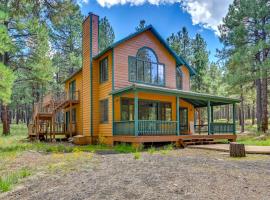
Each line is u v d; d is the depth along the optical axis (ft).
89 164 25.75
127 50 53.42
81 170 22.71
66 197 15.08
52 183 18.61
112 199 14.15
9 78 42.96
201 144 50.03
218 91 106.93
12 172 23.45
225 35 80.69
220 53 82.12
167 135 46.80
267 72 68.13
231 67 77.41
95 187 16.69
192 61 111.86
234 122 58.44
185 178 17.79
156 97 56.54
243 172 19.66
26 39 70.54
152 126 46.14
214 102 61.26
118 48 52.03
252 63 68.85
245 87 91.81
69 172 22.15
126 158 28.99
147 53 56.85
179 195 14.25
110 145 49.90
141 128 44.50
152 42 58.13
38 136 60.18
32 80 80.64
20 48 70.13
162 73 58.85
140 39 55.93
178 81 67.62
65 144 52.75
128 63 53.11
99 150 40.63
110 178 18.79
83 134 58.65
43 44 69.62
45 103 69.92
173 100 59.88
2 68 42.16
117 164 24.63
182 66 68.95
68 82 78.38
